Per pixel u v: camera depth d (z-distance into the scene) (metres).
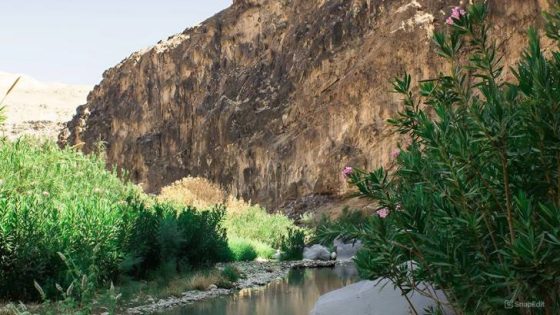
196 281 16.36
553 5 5.04
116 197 19.23
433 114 24.06
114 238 14.12
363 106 53.09
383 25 56.75
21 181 16.36
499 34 44.84
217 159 71.75
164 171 81.31
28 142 21.19
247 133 69.06
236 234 33.31
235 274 18.69
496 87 5.08
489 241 5.04
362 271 5.57
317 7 71.25
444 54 5.45
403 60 50.78
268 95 70.25
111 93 97.00
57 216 12.88
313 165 56.72
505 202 4.82
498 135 4.46
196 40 84.62
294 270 23.94
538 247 4.03
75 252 12.50
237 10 81.75
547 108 4.42
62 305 6.28
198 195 41.84
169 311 12.46
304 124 61.19
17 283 11.66
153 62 89.62
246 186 65.75
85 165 22.28
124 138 90.31
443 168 4.91
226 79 78.06
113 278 14.38
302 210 54.34
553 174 4.70
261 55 76.56
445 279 5.10
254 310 12.70
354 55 59.81
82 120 98.94
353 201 50.25
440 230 5.10
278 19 76.94
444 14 51.06
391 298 7.51
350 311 7.73
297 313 12.25
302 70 64.88
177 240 17.75
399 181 5.73
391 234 5.29
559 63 4.64
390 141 50.06
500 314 4.87
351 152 53.12
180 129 82.06
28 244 11.75
